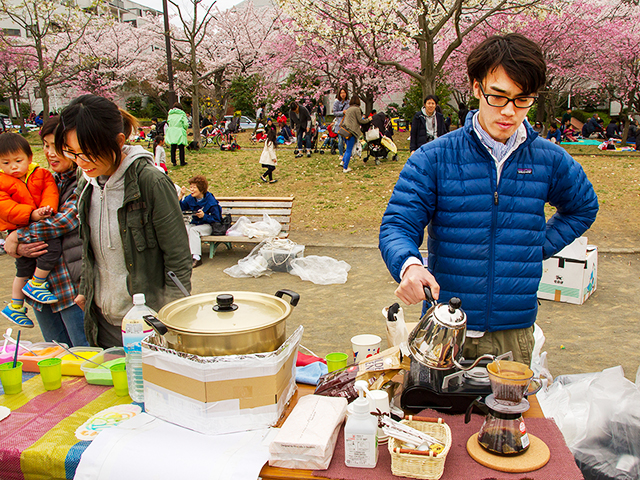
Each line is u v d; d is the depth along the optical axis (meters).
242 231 7.23
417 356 1.63
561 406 2.29
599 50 20.36
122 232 2.34
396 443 1.47
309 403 1.72
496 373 1.46
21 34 35.06
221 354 1.60
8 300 5.32
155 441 1.57
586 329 4.50
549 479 1.37
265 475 1.47
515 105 1.72
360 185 11.05
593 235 7.77
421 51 14.09
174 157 13.85
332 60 19.89
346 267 6.34
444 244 2.01
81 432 1.70
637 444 2.06
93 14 23.33
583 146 19.64
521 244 1.95
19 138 2.80
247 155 15.73
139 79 28.47
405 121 24.47
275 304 1.83
